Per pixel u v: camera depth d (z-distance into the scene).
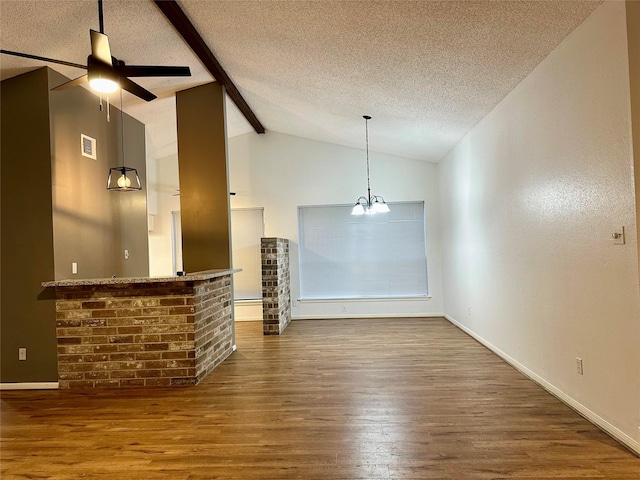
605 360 2.58
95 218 4.47
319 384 3.69
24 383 3.84
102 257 4.57
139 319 3.83
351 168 7.26
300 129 6.85
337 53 3.81
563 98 2.97
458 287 6.03
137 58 4.16
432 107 4.67
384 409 3.06
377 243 7.27
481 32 3.04
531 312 3.59
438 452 2.41
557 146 3.07
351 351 4.85
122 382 3.81
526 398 3.20
